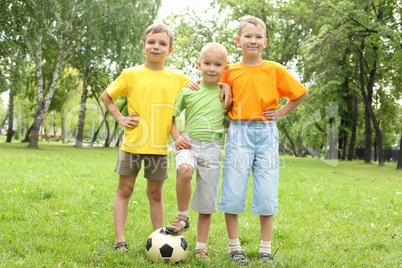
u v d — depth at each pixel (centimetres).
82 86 2566
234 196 293
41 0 1697
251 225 396
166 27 312
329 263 289
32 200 452
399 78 2156
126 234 341
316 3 1900
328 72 1845
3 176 631
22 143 2689
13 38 1720
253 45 300
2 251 268
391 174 1398
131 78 310
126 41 2258
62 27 1956
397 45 1658
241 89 304
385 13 1967
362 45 1997
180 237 279
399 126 3491
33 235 312
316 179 970
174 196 543
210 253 303
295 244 341
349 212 495
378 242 352
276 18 2178
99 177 716
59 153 1551
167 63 2238
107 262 254
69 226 350
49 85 2500
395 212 506
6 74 1798
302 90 310
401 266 288
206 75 301
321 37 1736
